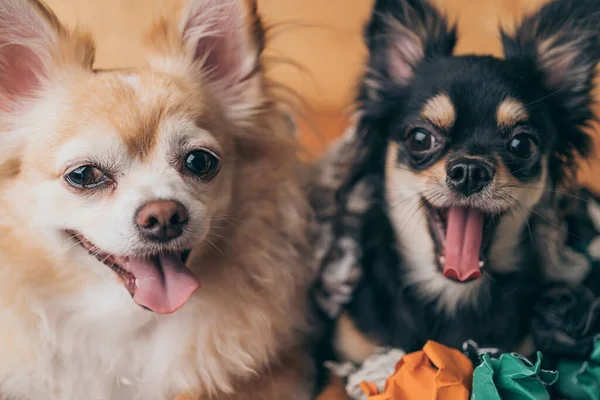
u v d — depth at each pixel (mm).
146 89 340
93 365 357
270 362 378
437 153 382
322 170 429
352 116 418
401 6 407
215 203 346
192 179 336
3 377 348
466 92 380
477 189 366
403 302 402
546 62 389
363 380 371
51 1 478
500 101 375
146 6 489
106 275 340
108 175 325
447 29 417
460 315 397
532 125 376
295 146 395
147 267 333
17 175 338
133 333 357
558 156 395
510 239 392
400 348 393
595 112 391
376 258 408
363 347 394
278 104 389
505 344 384
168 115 334
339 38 516
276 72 482
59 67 349
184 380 358
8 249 340
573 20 384
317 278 409
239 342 364
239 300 366
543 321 370
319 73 506
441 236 396
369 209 412
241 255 366
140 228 318
